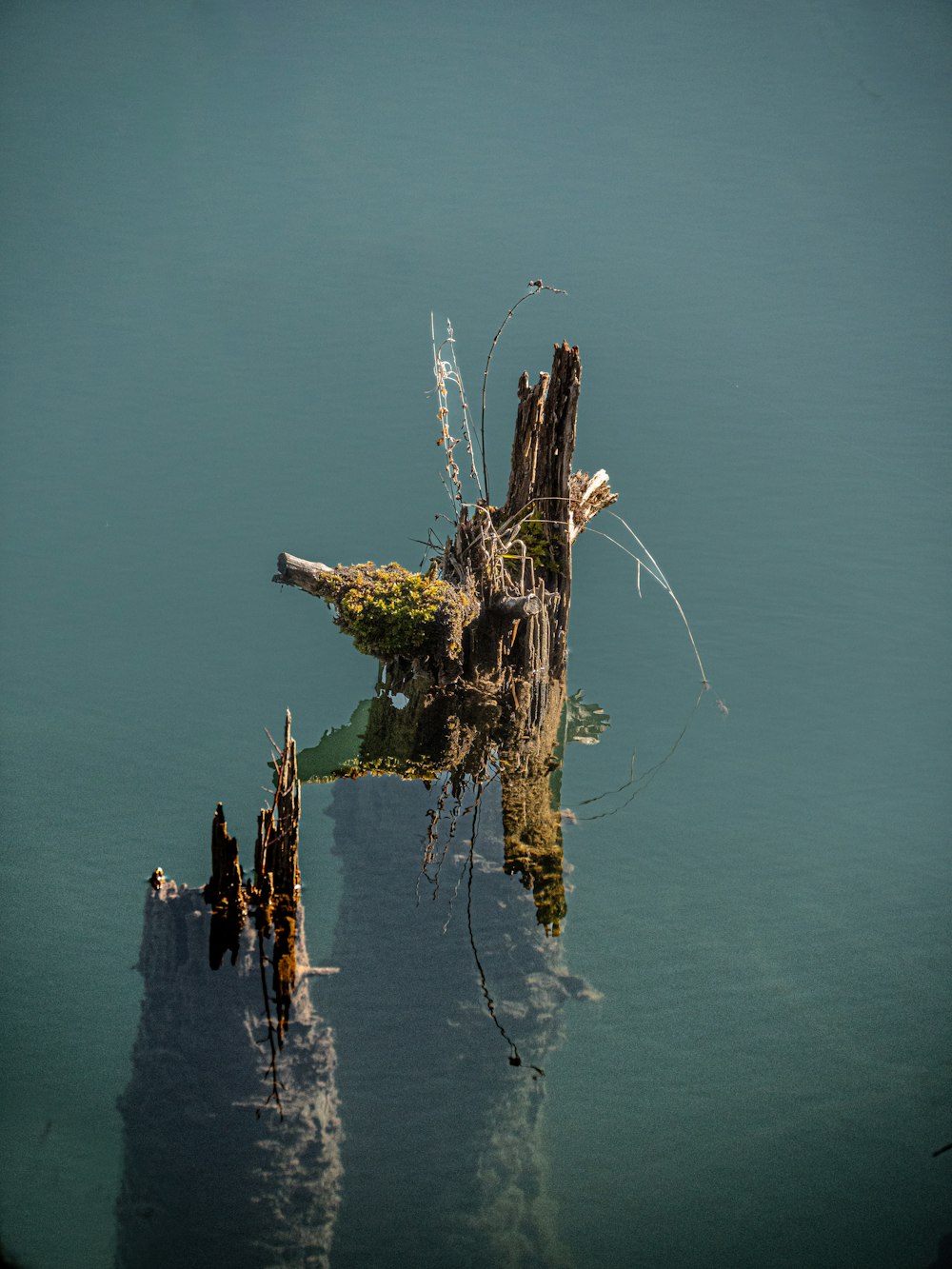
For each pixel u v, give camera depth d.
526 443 13.73
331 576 13.27
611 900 10.82
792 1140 8.89
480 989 9.77
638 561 15.82
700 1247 8.23
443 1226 8.34
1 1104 8.80
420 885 10.62
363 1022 9.47
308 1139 8.64
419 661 13.26
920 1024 9.74
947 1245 8.23
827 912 10.78
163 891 9.33
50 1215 8.26
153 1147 8.59
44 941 10.20
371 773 12.09
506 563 13.50
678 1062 9.37
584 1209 8.42
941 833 11.73
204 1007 8.98
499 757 12.48
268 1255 8.18
